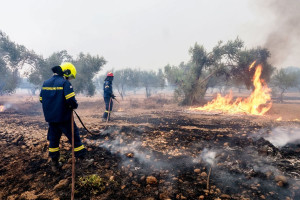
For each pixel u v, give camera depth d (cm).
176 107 1453
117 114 930
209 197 205
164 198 204
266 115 995
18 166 276
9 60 1492
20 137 411
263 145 357
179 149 362
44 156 311
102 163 294
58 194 212
